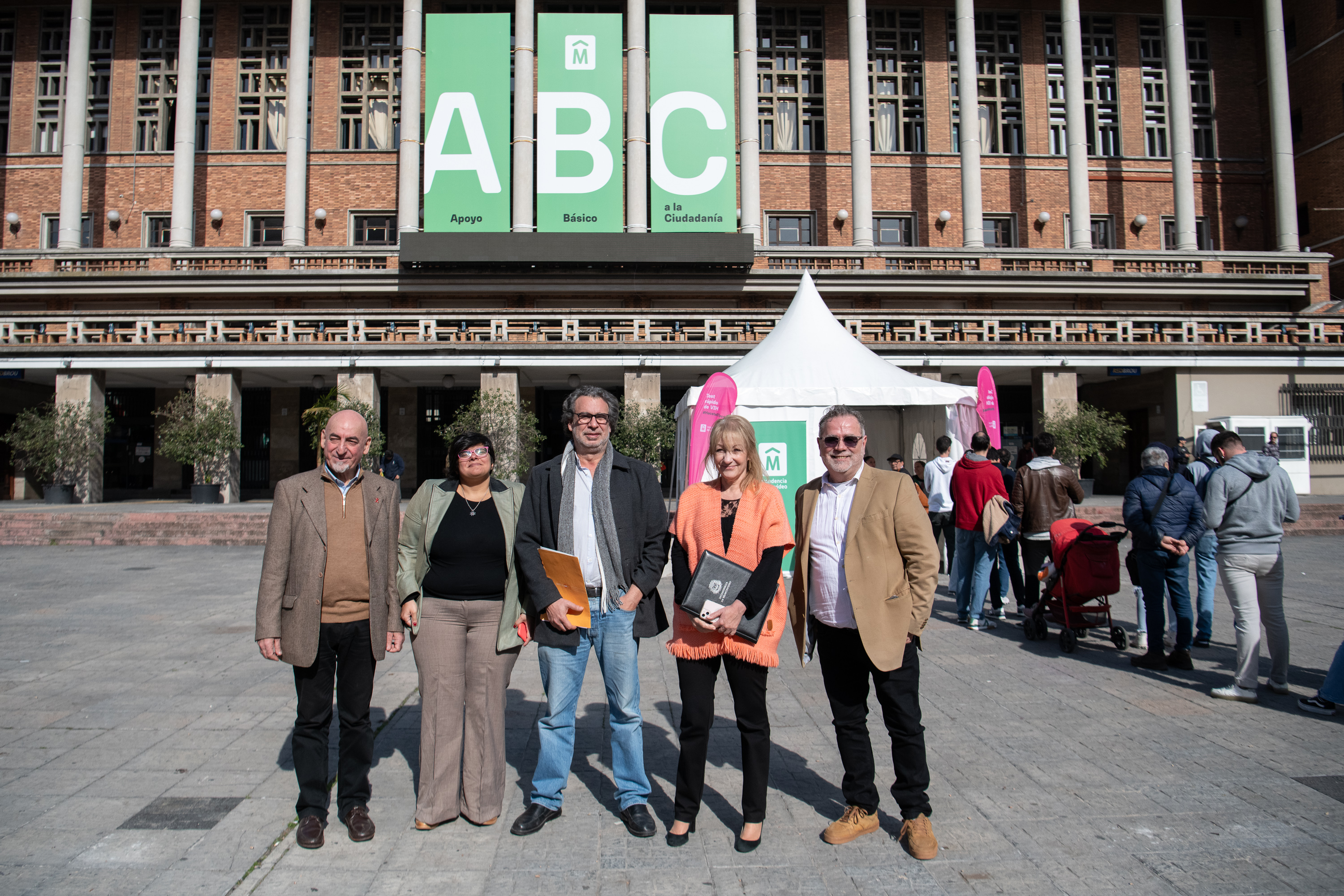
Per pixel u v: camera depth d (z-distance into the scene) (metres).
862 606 3.45
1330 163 27.39
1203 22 29.03
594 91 23.81
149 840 3.45
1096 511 16.52
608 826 3.62
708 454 3.64
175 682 5.98
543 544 3.68
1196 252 25.31
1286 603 8.88
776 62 27.50
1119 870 3.19
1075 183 25.61
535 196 25.48
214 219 25.86
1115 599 9.64
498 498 3.83
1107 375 22.27
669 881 3.12
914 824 3.35
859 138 24.95
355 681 3.61
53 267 23.95
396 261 24.22
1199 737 4.74
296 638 3.46
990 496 7.89
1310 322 22.39
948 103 27.45
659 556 3.69
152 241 26.17
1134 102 28.16
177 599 9.62
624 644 3.61
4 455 22.58
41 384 24.02
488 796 3.65
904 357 20.75
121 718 5.12
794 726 4.99
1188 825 3.58
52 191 26.27
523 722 5.11
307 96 25.86
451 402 25.61
